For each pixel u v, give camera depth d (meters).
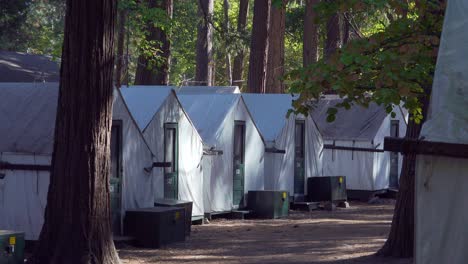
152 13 21.88
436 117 6.69
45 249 11.76
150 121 17.77
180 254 14.72
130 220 15.76
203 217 19.88
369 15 22.73
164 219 15.71
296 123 24.12
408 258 13.27
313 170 24.92
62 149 11.73
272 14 32.97
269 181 22.88
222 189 20.83
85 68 11.64
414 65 9.67
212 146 20.31
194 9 43.62
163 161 18.19
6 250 11.43
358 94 9.62
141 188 16.64
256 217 21.62
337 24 29.70
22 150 14.84
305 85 9.50
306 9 31.55
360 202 26.66
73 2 11.65
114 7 11.91
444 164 6.57
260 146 22.47
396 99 9.29
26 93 15.99
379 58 9.41
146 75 26.08
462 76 6.64
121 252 14.81
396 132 28.27
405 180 13.38
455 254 6.48
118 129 16.00
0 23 39.44
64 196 11.69
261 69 28.44
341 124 27.19
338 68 9.31
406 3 10.46
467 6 6.83
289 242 16.52
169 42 25.52
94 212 11.72
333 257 14.09
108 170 11.98
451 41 6.82
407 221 13.37
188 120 19.22
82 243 11.61
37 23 42.38
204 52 37.56
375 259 13.47
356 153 26.80
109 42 11.85
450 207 6.53
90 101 11.67
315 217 22.03
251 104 24.20
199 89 27.17
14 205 14.90
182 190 19.00
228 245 16.03
